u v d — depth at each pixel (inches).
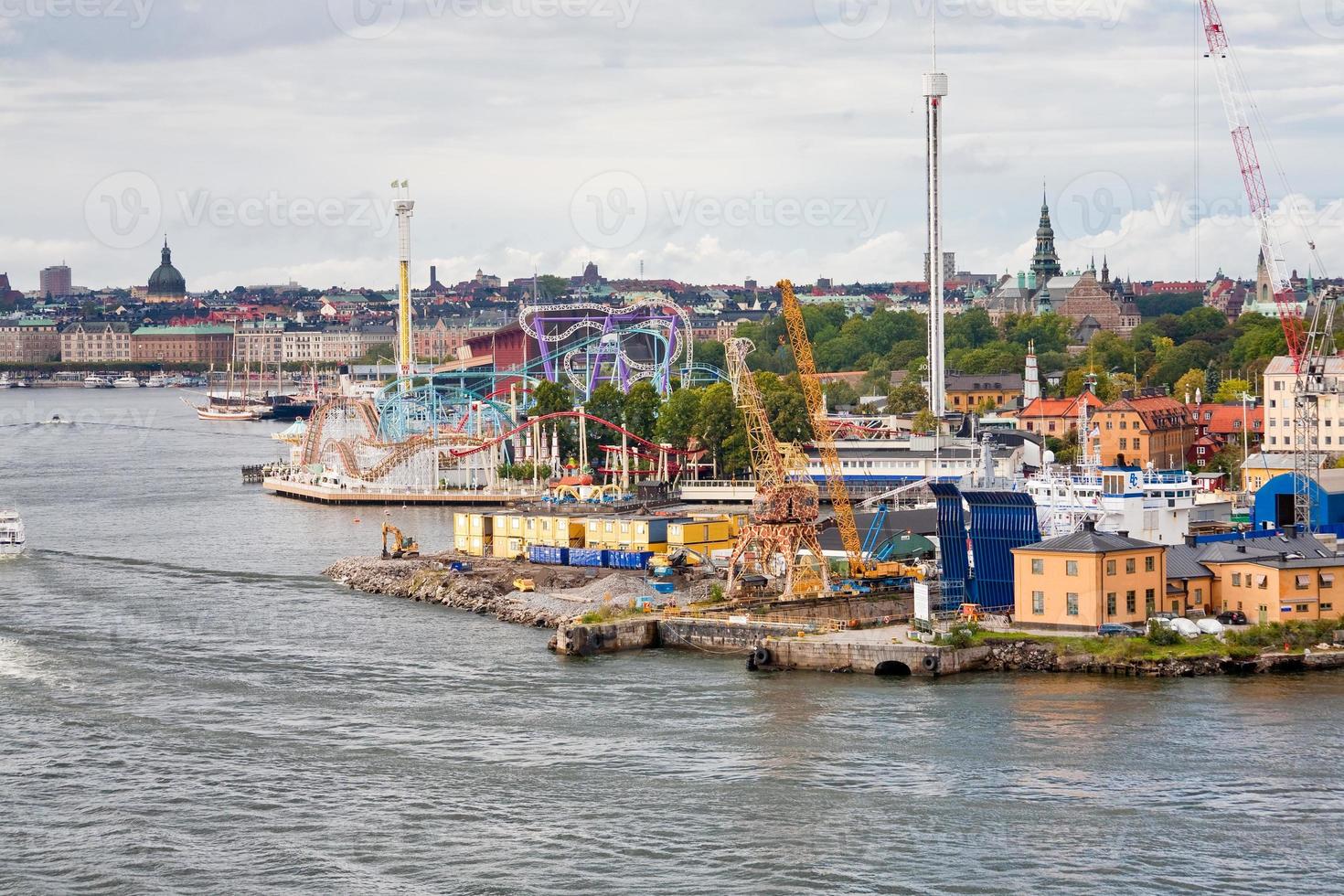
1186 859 6742.1
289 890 6614.2
